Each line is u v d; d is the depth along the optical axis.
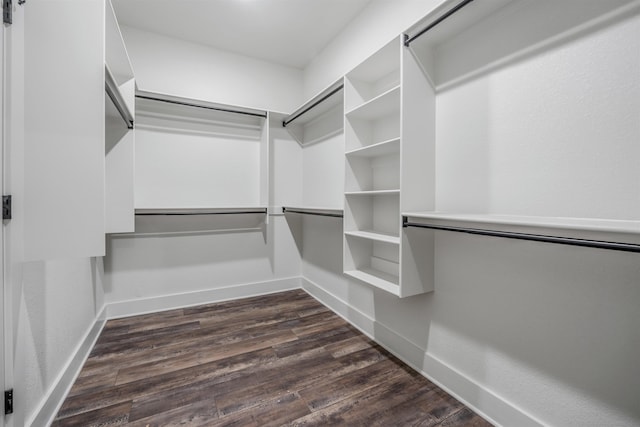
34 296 1.21
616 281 0.94
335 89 2.12
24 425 1.09
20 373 1.05
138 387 1.51
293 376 1.61
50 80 1.07
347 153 1.89
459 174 1.42
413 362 1.71
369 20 2.12
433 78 1.53
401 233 1.44
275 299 2.89
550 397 1.10
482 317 1.34
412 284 1.49
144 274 2.53
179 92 2.60
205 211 2.73
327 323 2.33
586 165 1.00
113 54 1.72
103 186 1.15
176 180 2.62
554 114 1.08
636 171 0.89
